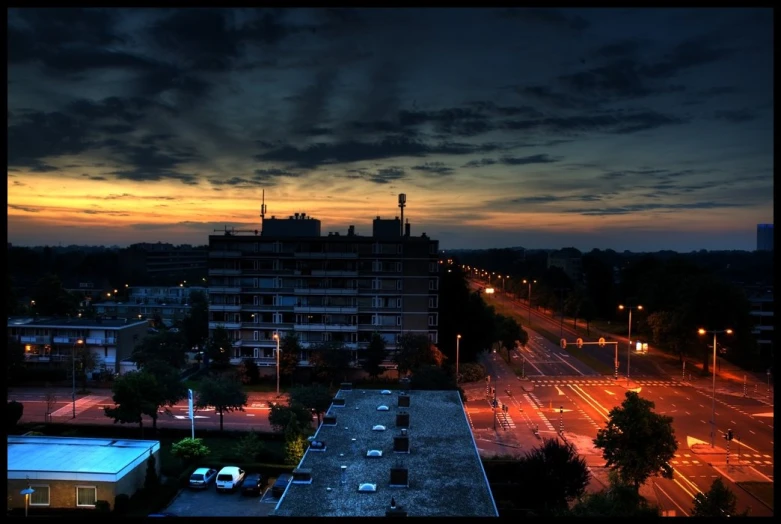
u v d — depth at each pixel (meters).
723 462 65.81
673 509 53.69
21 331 102.88
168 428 71.56
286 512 33.09
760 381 104.94
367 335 103.69
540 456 53.12
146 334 112.12
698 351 121.12
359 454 42.44
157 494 51.44
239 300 104.69
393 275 103.69
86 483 48.50
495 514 33.19
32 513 47.62
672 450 52.59
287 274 104.19
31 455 52.09
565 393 96.31
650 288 144.12
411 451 43.12
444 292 112.75
